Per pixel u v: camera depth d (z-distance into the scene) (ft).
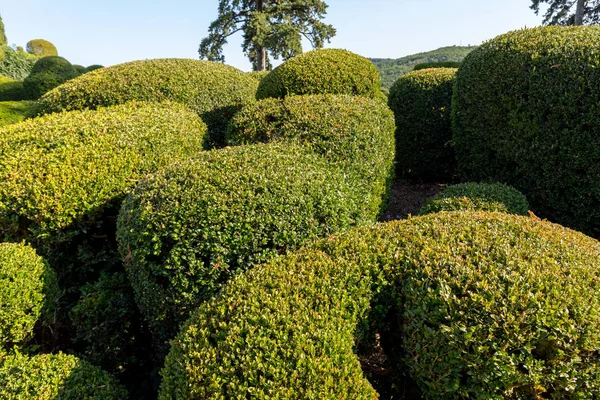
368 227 9.75
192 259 8.86
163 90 20.01
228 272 9.05
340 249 8.45
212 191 9.66
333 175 11.96
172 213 9.16
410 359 6.94
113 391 7.93
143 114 16.02
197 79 21.07
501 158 17.57
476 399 6.09
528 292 6.39
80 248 12.27
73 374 7.72
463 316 6.29
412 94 23.63
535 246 8.02
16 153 12.48
